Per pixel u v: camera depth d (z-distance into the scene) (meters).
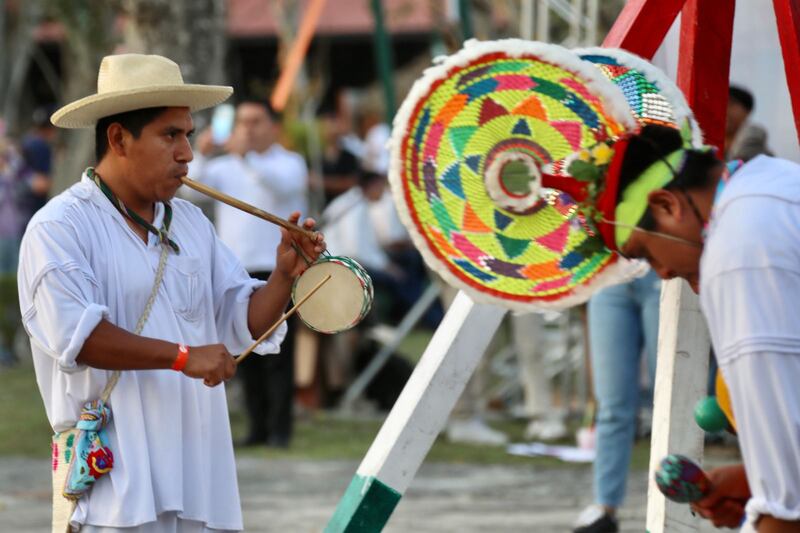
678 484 9.05
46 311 10.35
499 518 18.89
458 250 9.38
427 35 51.62
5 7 55.97
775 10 11.29
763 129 18.42
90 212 10.74
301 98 42.47
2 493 20.70
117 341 10.27
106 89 10.86
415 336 42.84
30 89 62.06
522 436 26.75
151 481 10.52
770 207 8.29
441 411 11.66
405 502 20.08
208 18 31.36
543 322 27.06
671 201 8.64
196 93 10.77
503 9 38.91
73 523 10.52
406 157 9.28
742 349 8.17
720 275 8.28
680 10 11.35
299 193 24.73
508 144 9.38
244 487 21.30
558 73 9.20
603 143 8.91
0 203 38.66
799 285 8.17
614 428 17.17
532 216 9.43
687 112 9.64
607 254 9.33
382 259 35.38
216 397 11.12
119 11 31.59
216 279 11.45
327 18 51.44
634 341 17.17
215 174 24.53
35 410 29.09
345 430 27.31
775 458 8.19
